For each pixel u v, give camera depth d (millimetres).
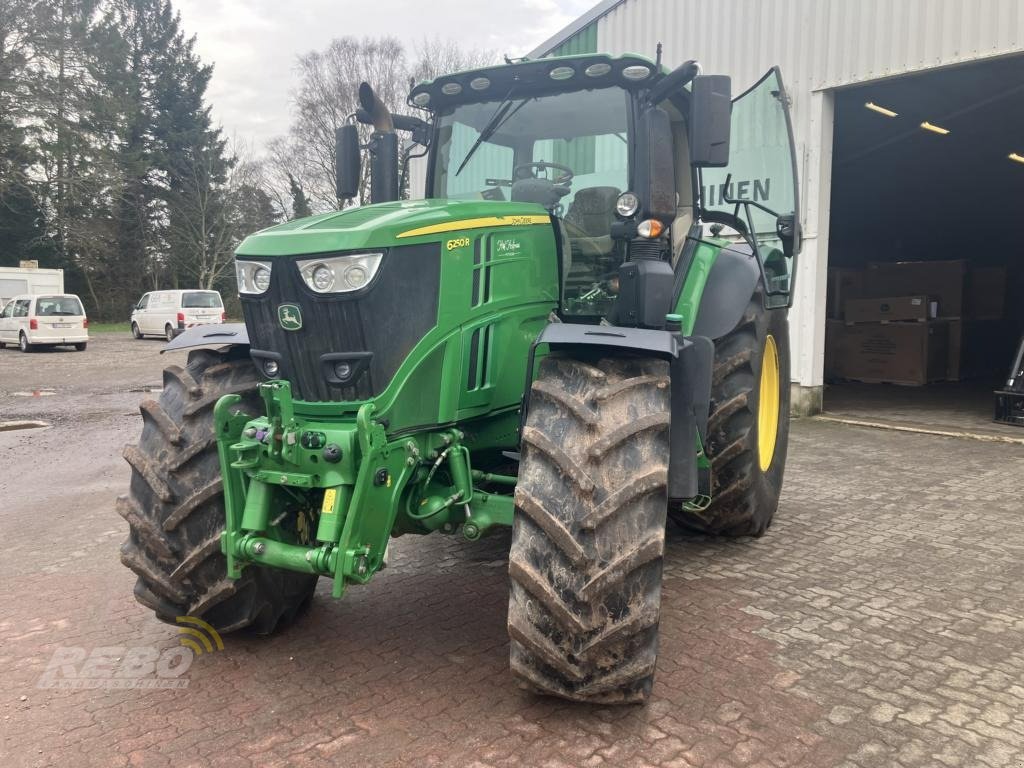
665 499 2729
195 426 3232
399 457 2871
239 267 3045
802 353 9562
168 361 19203
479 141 4039
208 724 2826
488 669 3199
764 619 3664
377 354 2852
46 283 29156
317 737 2727
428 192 4246
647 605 2621
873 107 11430
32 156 31609
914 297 12320
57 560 4719
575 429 2746
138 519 3172
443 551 4711
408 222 2938
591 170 3779
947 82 10266
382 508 2809
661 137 3373
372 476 2738
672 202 3420
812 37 9125
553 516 2615
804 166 9305
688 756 2592
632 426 2730
